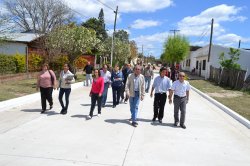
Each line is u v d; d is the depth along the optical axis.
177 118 9.96
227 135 9.27
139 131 8.94
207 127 10.20
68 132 8.38
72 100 14.54
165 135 8.70
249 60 40.94
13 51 32.06
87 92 18.30
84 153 6.70
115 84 12.93
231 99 18.33
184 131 9.34
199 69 51.00
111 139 7.92
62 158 6.31
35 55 25.86
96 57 46.66
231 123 11.17
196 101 17.11
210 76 36.81
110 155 6.68
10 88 17.17
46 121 9.62
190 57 67.62
